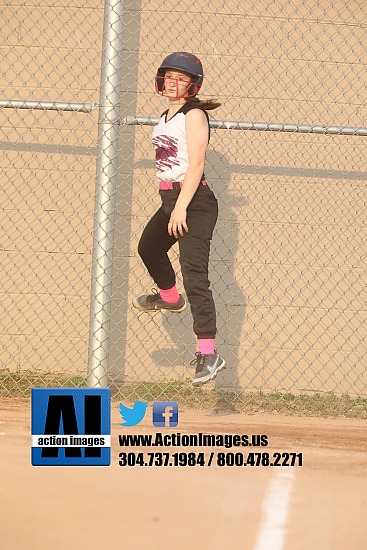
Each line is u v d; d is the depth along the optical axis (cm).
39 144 1906
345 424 1608
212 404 1753
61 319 1906
